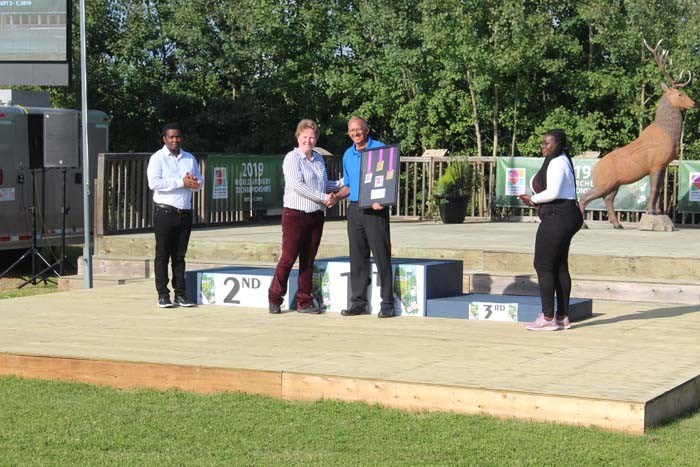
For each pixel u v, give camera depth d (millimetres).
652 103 26141
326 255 14648
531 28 24688
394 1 27234
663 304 12070
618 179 18000
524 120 26641
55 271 19125
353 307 11180
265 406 7762
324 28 29000
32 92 21203
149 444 6801
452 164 21000
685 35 24125
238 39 28984
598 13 24781
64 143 18328
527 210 21984
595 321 10727
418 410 7574
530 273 13242
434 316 11078
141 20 29547
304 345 9297
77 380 8766
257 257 15148
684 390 7602
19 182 20203
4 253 22156
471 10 24953
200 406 7785
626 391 7285
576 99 26766
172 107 29516
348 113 29078
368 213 10906
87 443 6836
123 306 11938
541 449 6543
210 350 9031
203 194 19453
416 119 27484
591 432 6922
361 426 7145
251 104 28984
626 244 14805
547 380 7684
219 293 12016
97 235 16844
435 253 13984
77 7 29281
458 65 25359
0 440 6938
